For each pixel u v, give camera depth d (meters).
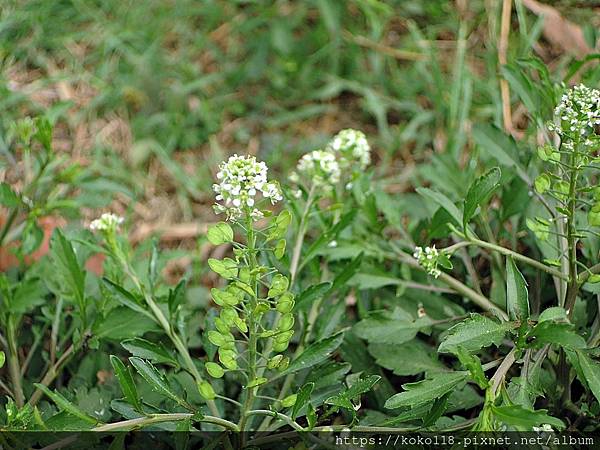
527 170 0.36
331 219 0.37
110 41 0.54
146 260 0.37
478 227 0.38
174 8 0.59
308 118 0.55
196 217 0.49
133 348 0.30
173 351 0.36
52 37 0.56
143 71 0.54
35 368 0.37
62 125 0.52
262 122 0.54
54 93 0.54
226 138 0.53
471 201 0.30
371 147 0.52
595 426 0.31
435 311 0.36
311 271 0.36
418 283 0.37
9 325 0.34
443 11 0.56
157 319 0.33
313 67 0.57
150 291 0.34
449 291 0.35
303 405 0.29
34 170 0.47
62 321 0.37
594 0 0.47
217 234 0.27
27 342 0.37
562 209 0.28
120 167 0.50
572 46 0.47
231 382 0.34
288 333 0.27
